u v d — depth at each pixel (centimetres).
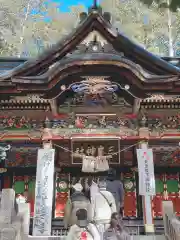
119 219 919
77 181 1683
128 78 1301
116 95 1458
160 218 1656
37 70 1345
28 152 1734
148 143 1617
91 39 1395
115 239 870
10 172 1716
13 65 1738
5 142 1611
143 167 1399
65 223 1197
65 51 1373
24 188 1705
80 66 1276
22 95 1384
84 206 1193
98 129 1505
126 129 1503
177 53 3491
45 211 1295
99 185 1188
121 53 1393
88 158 1538
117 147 1557
